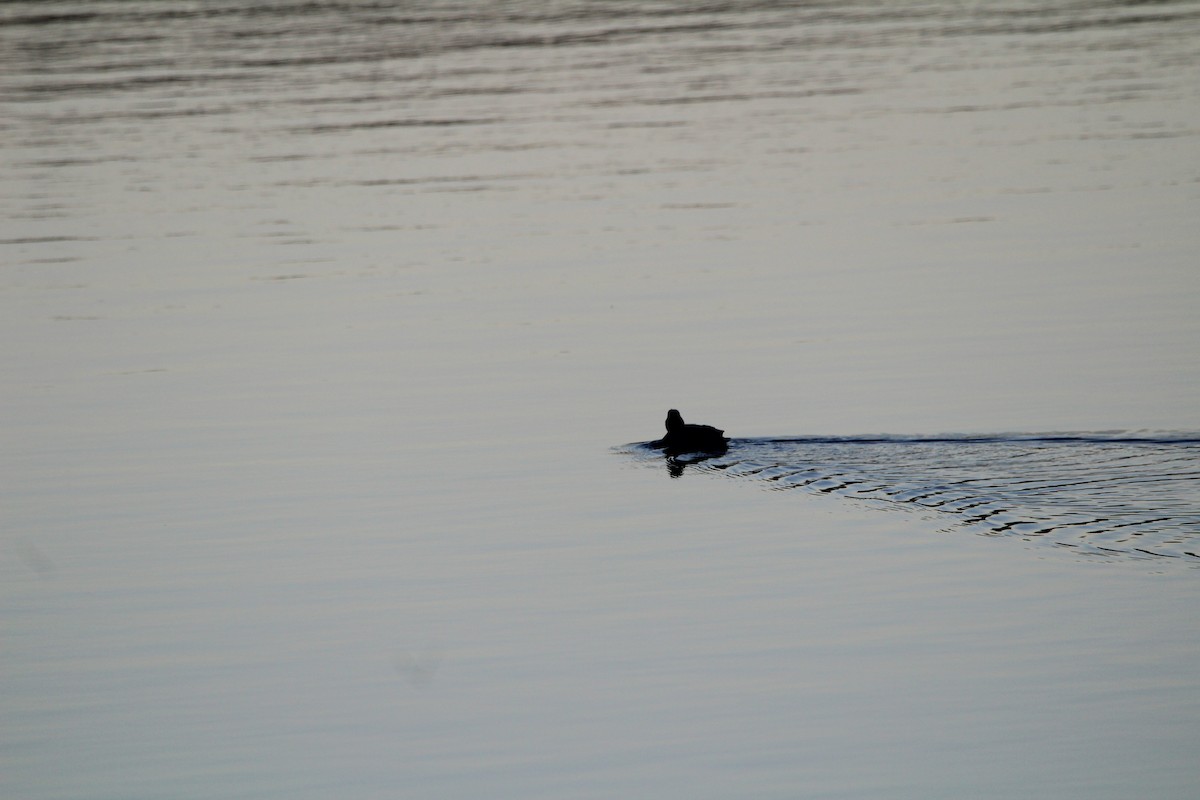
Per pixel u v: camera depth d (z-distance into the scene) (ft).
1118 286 222.07
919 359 192.44
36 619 128.06
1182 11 509.76
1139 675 111.86
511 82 418.72
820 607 124.67
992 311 213.25
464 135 353.31
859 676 113.70
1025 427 162.81
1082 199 275.59
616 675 115.65
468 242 261.44
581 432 170.91
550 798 100.22
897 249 248.52
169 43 491.31
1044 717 107.45
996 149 319.88
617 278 237.04
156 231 273.54
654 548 137.90
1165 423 161.68
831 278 233.35
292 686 115.96
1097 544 130.82
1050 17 511.81
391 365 198.59
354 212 285.43
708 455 160.66
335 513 149.28
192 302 229.86
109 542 143.84
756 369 191.21
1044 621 119.96
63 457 167.73
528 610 126.93
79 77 435.53
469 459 163.32
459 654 119.85
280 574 135.64
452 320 217.77
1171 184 282.97
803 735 106.73
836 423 168.55
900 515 140.67
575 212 281.13
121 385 193.16
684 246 254.68
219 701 114.01
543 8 562.25
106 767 105.29
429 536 142.92
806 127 350.84
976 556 131.44
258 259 253.65
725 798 99.60
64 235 272.10
